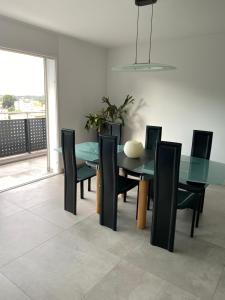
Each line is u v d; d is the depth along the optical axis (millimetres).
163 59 4410
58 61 4074
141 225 2633
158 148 2082
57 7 2807
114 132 4047
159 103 4609
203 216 2971
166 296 1741
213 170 2520
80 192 3471
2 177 4152
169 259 2152
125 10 2859
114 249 2273
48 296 1713
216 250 2303
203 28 3541
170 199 2156
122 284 1843
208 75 4012
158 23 3322
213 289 1818
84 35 4043
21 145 5469
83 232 2537
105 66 5188
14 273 1922
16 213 2891
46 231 2529
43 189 3666
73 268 2000
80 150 3205
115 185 2475
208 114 4121
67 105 4406
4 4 2738
